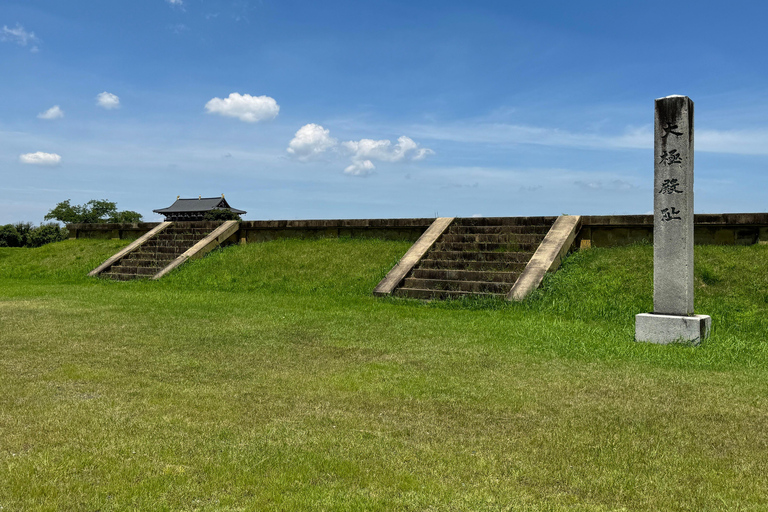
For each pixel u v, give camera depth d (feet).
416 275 43.88
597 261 41.63
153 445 12.73
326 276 47.16
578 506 10.21
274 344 24.68
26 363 20.57
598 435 13.76
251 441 13.10
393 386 17.98
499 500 10.37
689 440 13.50
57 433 13.39
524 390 17.63
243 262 53.06
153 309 34.78
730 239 40.68
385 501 10.26
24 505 9.95
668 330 25.95
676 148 26.99
